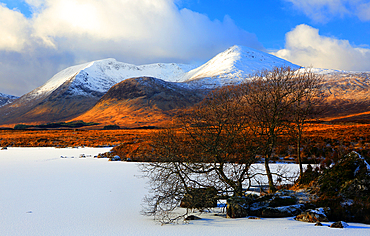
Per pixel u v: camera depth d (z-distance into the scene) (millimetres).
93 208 10594
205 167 10211
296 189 10891
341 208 8203
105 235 7184
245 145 10297
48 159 33094
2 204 11266
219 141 9969
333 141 32250
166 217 9234
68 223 8469
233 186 10242
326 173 9945
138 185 15750
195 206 9703
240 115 9992
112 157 31172
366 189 8461
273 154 26938
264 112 10578
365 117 153250
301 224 7762
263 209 9133
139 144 33781
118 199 12242
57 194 13344
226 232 7133
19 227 8070
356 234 6613
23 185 15953
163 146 9773
